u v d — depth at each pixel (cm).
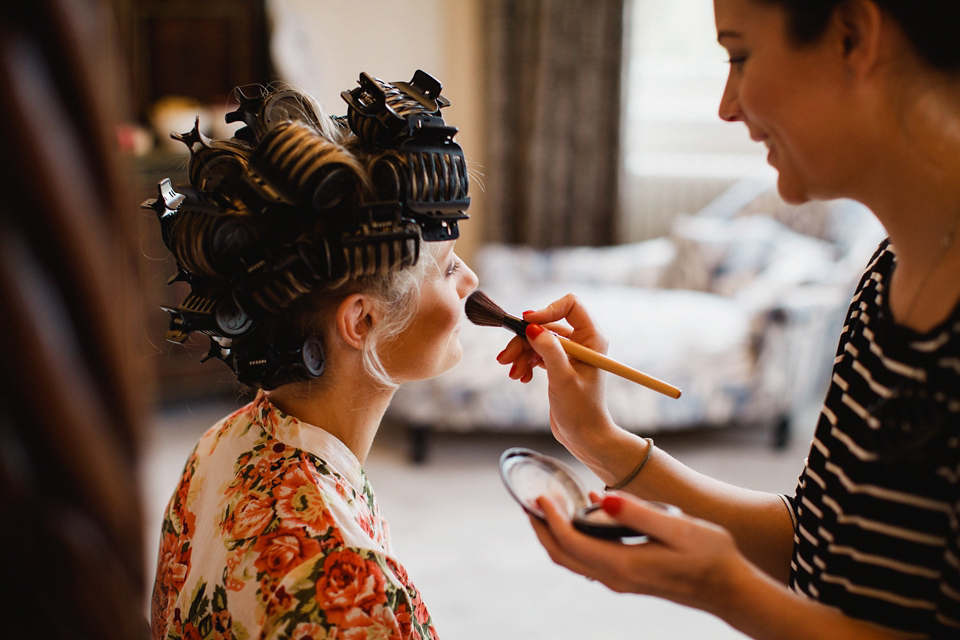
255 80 361
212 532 77
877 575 66
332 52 395
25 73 23
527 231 446
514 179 446
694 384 302
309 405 81
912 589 64
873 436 67
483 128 443
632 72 438
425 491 293
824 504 73
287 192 70
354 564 69
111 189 26
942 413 61
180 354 339
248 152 75
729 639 216
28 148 23
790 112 63
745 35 64
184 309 75
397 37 424
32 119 23
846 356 74
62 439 25
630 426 300
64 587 26
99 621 27
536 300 342
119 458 27
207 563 75
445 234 82
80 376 25
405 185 76
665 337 307
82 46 24
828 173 64
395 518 273
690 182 436
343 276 74
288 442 78
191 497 83
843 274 323
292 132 72
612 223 436
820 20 59
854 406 71
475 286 93
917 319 65
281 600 68
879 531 66
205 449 86
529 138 436
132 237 28
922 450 63
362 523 79
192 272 75
